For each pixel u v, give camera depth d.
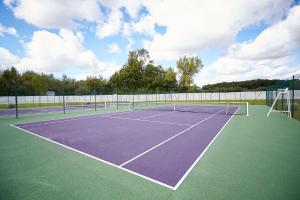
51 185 3.42
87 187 3.34
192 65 55.03
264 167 4.17
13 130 8.97
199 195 3.03
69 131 8.59
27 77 55.56
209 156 4.96
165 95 42.03
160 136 7.45
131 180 3.60
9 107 27.11
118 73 59.09
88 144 6.29
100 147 5.91
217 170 4.03
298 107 19.62
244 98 37.03
